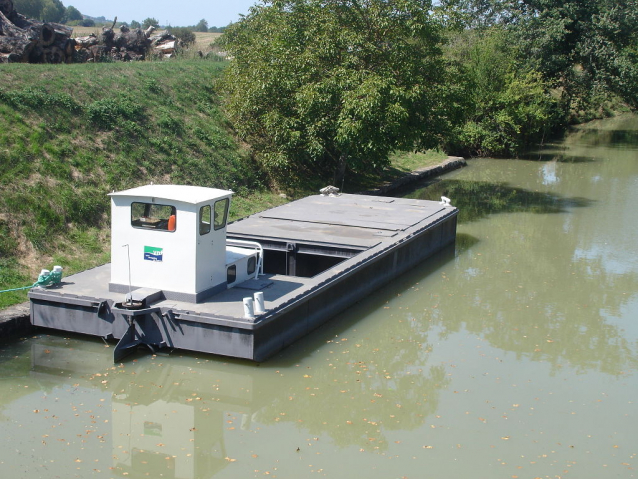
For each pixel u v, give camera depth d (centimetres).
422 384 873
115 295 939
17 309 977
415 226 1433
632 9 3828
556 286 1328
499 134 3406
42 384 829
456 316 1141
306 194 1942
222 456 690
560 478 659
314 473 661
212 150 1822
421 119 1991
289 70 1852
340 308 1115
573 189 2516
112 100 1658
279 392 837
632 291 1302
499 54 3409
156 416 771
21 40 1836
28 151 1319
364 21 1908
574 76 3897
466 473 666
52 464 661
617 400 839
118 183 1438
